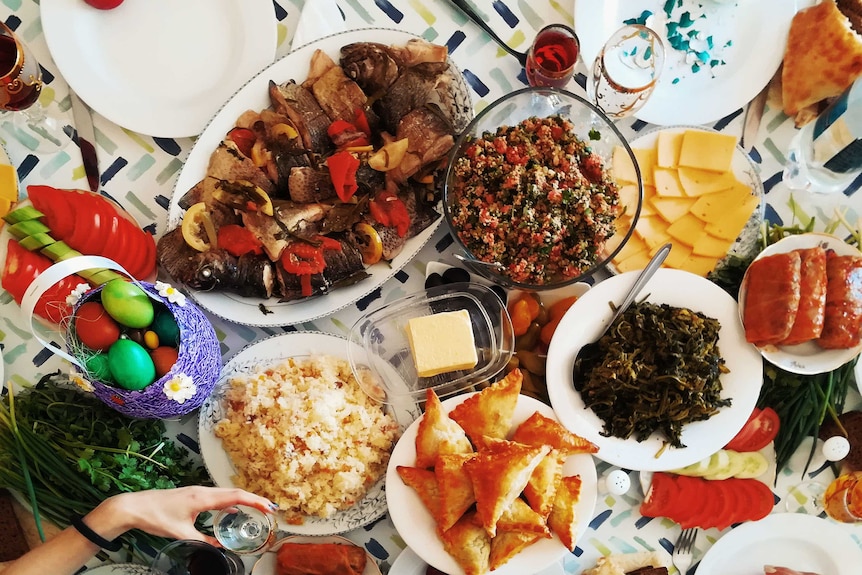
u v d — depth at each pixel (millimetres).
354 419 1027
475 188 1019
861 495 1012
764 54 1062
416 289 1083
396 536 1054
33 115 1043
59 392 1009
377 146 1059
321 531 1023
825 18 1018
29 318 859
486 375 1053
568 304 1061
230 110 1036
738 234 1053
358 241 1033
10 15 1051
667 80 1074
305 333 1048
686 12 1067
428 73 1032
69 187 1061
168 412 959
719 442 1024
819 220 1086
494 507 933
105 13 1040
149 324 911
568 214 1015
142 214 1066
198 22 1049
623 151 1043
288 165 1024
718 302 1036
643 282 1019
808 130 1073
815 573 1047
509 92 1084
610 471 1067
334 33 1047
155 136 1051
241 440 1026
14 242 1000
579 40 1056
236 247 1017
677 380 1003
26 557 917
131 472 980
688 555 1059
